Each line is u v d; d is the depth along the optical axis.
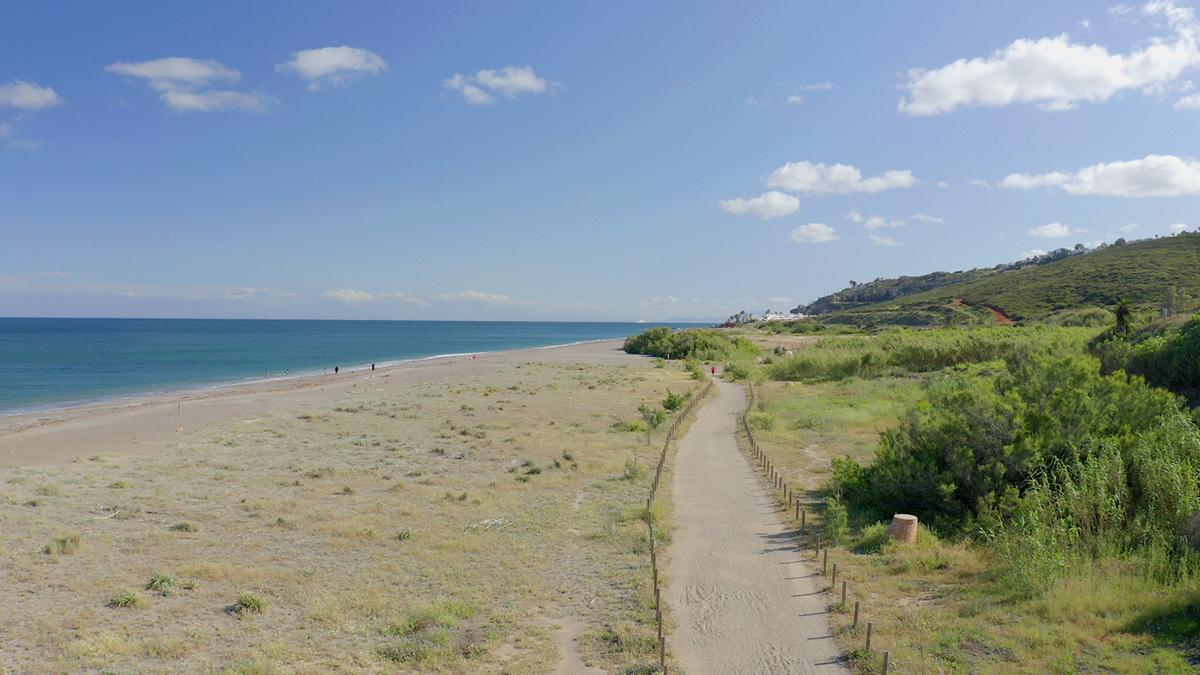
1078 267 148.88
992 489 18.95
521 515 21.64
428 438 36.56
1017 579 13.88
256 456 31.98
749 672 11.52
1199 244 140.75
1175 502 15.17
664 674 10.97
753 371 72.94
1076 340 46.91
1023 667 10.81
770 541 18.80
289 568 16.97
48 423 45.31
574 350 131.12
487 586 15.67
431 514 21.91
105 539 19.12
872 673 11.13
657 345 112.81
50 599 14.87
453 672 11.70
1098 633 11.63
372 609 14.32
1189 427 18.34
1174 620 11.57
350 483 26.30
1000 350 59.84
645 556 17.62
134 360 108.19
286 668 11.76
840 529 18.62
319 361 110.88
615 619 13.84
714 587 15.38
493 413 46.03
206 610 14.38
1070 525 15.85
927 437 21.08
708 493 24.39
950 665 11.07
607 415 45.06
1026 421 19.59
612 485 25.48
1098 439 18.39
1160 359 30.31
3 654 12.28
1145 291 114.50
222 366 98.19
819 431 36.53
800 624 13.34
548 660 12.12
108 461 30.52
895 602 14.09
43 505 22.75
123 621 13.77
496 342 196.12
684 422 40.72
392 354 131.88
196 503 23.17
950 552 16.53
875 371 63.72
